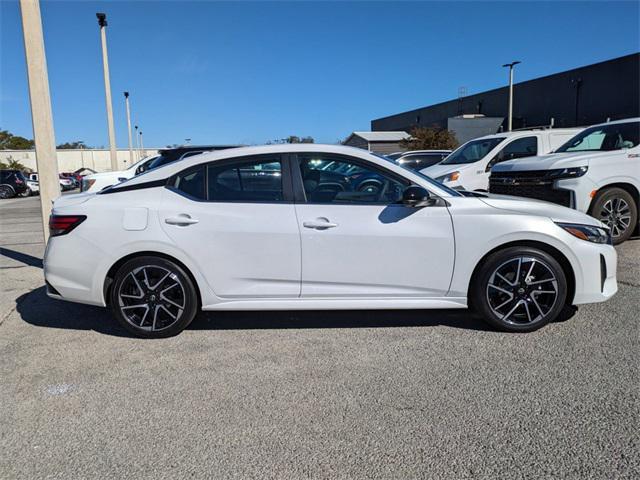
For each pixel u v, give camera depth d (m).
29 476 2.44
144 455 2.60
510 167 7.57
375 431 2.76
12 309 4.98
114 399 3.17
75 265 4.00
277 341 4.05
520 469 2.41
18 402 3.15
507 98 49.59
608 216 6.95
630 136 7.18
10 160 58.44
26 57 6.12
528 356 3.65
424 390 3.19
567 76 41.81
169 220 3.93
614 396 3.05
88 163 64.31
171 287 4.04
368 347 3.88
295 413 2.96
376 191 4.05
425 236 3.94
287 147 4.09
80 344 4.06
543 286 4.03
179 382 3.38
